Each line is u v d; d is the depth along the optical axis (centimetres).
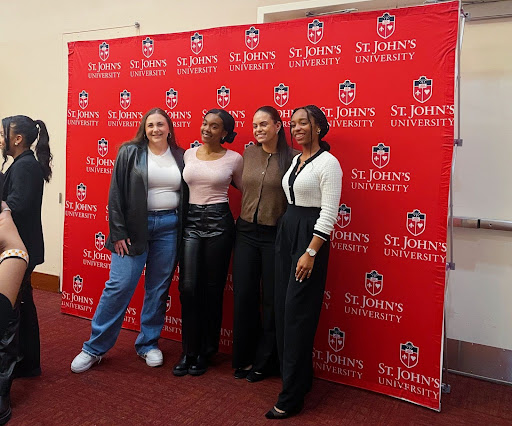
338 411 226
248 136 277
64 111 390
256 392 241
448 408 231
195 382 251
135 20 359
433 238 229
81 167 337
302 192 212
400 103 234
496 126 260
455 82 221
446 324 256
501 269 262
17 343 216
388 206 239
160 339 313
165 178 259
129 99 315
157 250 269
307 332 212
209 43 285
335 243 254
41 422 209
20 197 222
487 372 267
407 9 229
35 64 402
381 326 244
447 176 225
